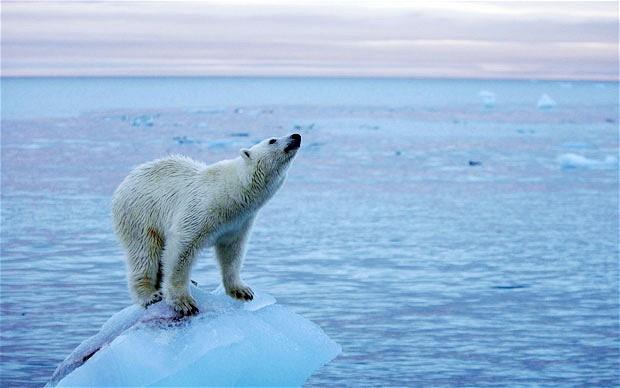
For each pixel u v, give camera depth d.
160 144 68.00
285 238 30.62
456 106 165.38
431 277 24.62
